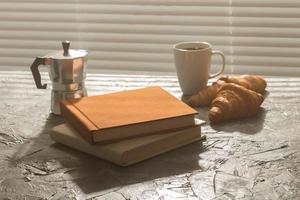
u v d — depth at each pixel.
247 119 1.27
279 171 1.05
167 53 2.03
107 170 1.08
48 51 2.12
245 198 0.98
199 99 1.33
